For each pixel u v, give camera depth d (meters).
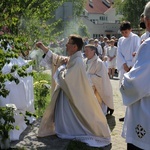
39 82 7.77
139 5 43.81
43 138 4.96
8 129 3.61
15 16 4.16
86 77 4.95
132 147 3.21
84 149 4.69
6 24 3.89
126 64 6.90
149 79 2.96
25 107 5.07
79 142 4.83
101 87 6.87
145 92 2.98
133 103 3.13
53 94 5.13
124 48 6.96
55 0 9.49
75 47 4.98
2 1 3.99
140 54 3.01
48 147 4.58
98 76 6.82
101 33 57.12
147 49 2.97
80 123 5.05
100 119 5.09
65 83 4.93
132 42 6.92
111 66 15.55
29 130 5.27
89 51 6.83
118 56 7.05
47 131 5.09
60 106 5.11
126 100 3.11
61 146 4.64
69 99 5.04
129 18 44.50
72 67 4.91
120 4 46.50
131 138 3.15
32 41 7.66
